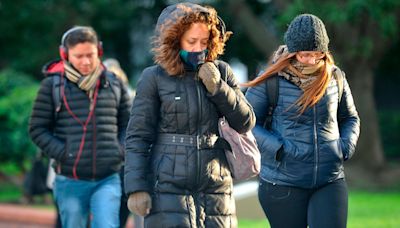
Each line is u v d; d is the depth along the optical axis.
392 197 36.47
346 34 44.75
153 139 11.80
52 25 50.06
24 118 35.25
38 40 50.44
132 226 24.39
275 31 57.75
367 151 46.91
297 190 13.44
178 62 11.53
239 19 50.31
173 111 11.57
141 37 63.09
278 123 13.49
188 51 11.52
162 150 11.62
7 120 35.66
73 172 15.58
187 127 11.58
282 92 13.37
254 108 13.48
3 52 50.72
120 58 64.19
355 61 46.12
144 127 11.68
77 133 15.67
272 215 13.74
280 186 13.46
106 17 55.62
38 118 15.76
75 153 15.58
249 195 26.23
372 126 46.97
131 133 11.71
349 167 46.84
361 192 41.31
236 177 12.09
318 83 13.02
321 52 13.02
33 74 52.66
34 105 15.80
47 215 27.22
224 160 11.85
